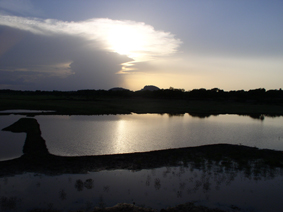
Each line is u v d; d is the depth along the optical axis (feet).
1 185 42.70
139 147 73.72
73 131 98.78
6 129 95.14
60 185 43.83
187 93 469.57
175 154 65.46
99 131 100.22
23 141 75.92
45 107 190.80
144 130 105.60
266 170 54.70
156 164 57.06
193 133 101.19
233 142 84.99
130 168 53.78
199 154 66.23
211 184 46.55
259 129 115.55
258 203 39.47
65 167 52.80
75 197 39.60
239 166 56.85
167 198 40.50
